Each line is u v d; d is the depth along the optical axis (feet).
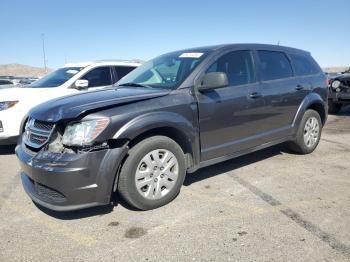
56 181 11.05
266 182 15.51
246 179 15.93
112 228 11.53
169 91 13.38
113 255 10.01
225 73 15.11
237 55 15.98
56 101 13.21
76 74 24.52
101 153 11.32
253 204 13.17
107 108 11.73
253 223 11.64
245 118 15.65
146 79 15.53
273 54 17.90
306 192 14.28
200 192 14.42
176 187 13.30
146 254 10.00
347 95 33.91
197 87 13.91
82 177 11.06
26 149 12.65
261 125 16.58
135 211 12.71
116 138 11.45
